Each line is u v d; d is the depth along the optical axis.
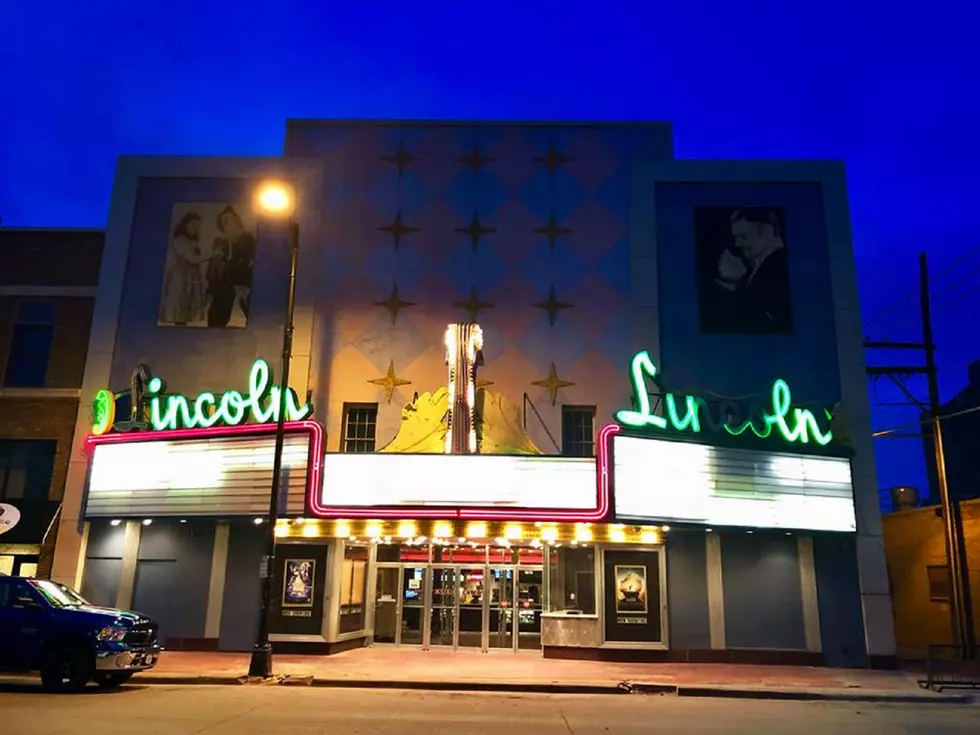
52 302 25.89
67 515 23.75
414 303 25.19
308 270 25.44
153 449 22.88
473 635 23.50
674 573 22.88
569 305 25.09
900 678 19.91
